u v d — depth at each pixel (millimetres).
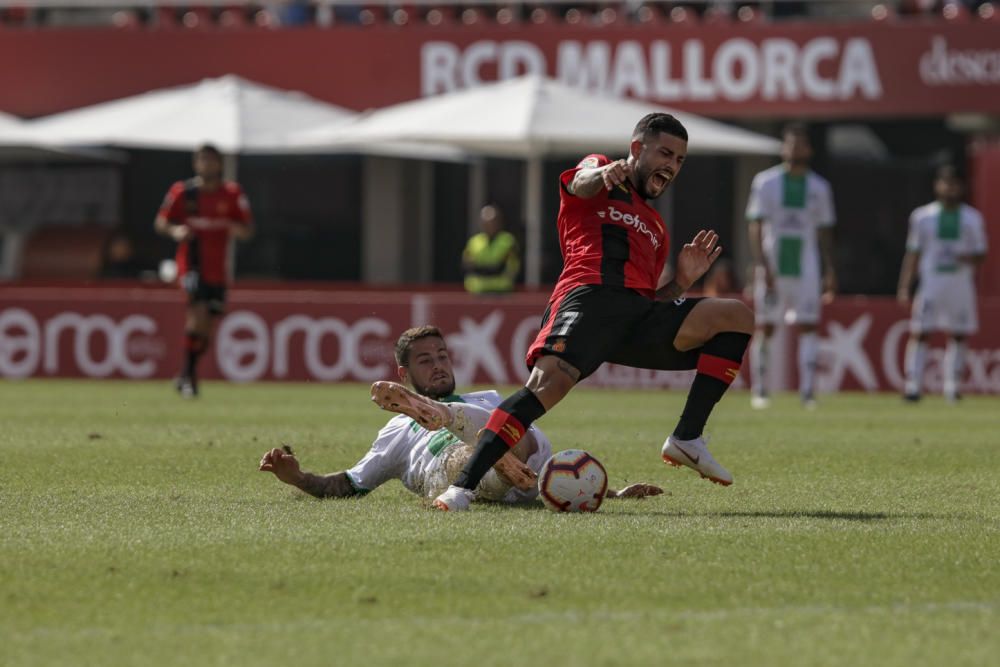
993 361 64562
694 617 15016
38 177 93188
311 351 66812
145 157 92625
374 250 91625
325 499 23594
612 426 42375
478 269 70812
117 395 55562
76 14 95000
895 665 13289
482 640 14039
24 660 13383
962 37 81250
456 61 85625
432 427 21938
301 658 13430
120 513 21906
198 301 54781
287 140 75125
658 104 83812
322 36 86875
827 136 91062
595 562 17812
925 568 17703
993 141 89000
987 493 25812
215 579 16703
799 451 34312
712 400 22766
